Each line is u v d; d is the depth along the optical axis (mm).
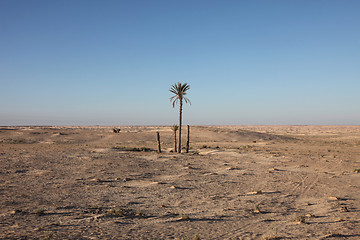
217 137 92250
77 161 31203
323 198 17578
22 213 12141
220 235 10406
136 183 21219
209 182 22344
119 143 74312
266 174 26516
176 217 12758
